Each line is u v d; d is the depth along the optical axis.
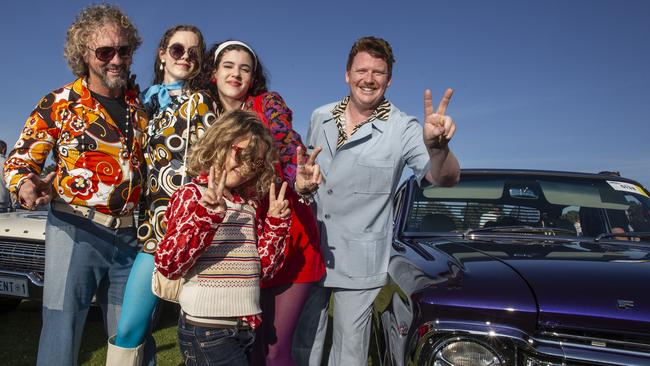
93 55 2.21
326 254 2.55
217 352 1.72
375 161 2.55
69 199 2.21
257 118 1.85
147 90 2.42
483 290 1.79
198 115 2.11
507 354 1.69
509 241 2.61
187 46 2.36
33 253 4.15
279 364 2.22
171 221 1.71
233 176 1.80
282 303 2.21
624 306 1.65
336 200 2.57
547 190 3.18
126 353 2.15
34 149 2.15
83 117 2.24
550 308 1.68
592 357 1.62
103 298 2.47
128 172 2.31
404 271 2.25
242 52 2.24
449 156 2.04
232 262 1.78
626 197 3.13
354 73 2.56
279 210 1.92
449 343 1.73
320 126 2.76
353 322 2.54
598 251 2.30
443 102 1.92
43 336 2.20
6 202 5.74
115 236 2.32
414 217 3.14
